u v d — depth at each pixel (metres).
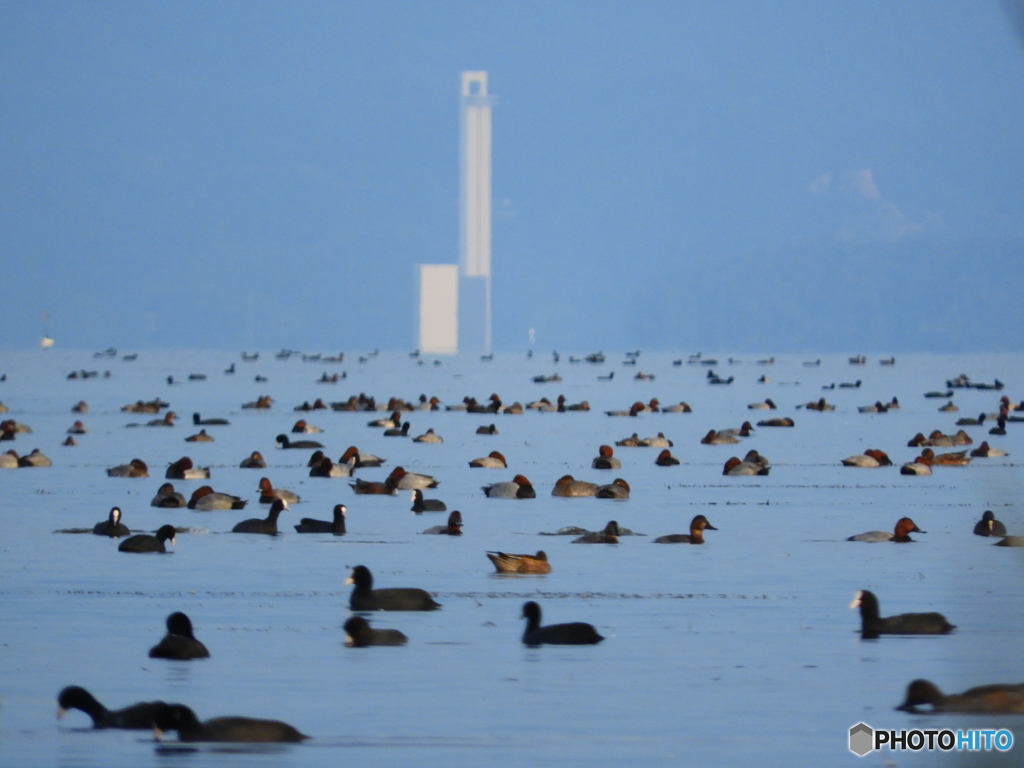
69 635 116.81
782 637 116.19
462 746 87.50
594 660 108.06
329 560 155.75
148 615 125.00
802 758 85.25
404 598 127.38
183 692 99.19
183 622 110.75
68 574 146.00
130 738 88.88
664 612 126.75
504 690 99.56
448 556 159.25
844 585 140.38
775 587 139.12
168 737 88.44
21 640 114.81
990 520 178.38
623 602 131.38
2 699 97.38
